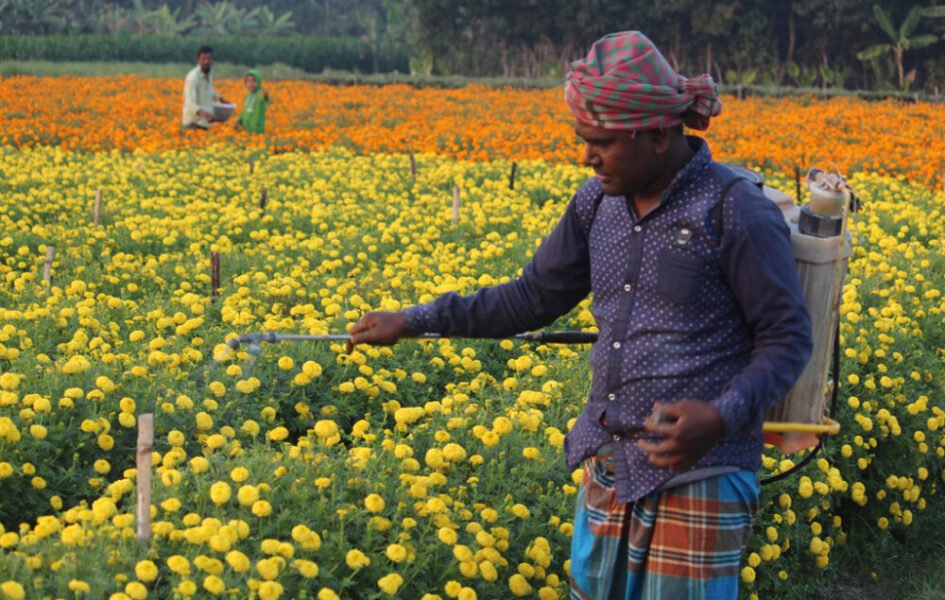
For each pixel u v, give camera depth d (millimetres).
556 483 4352
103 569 3268
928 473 5602
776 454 4863
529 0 46875
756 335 2691
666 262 2738
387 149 18594
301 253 9273
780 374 2580
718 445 2758
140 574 3160
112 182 13695
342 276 8398
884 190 13906
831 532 5062
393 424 5227
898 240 10594
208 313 6770
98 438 4402
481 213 11039
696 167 2727
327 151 18188
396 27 62094
